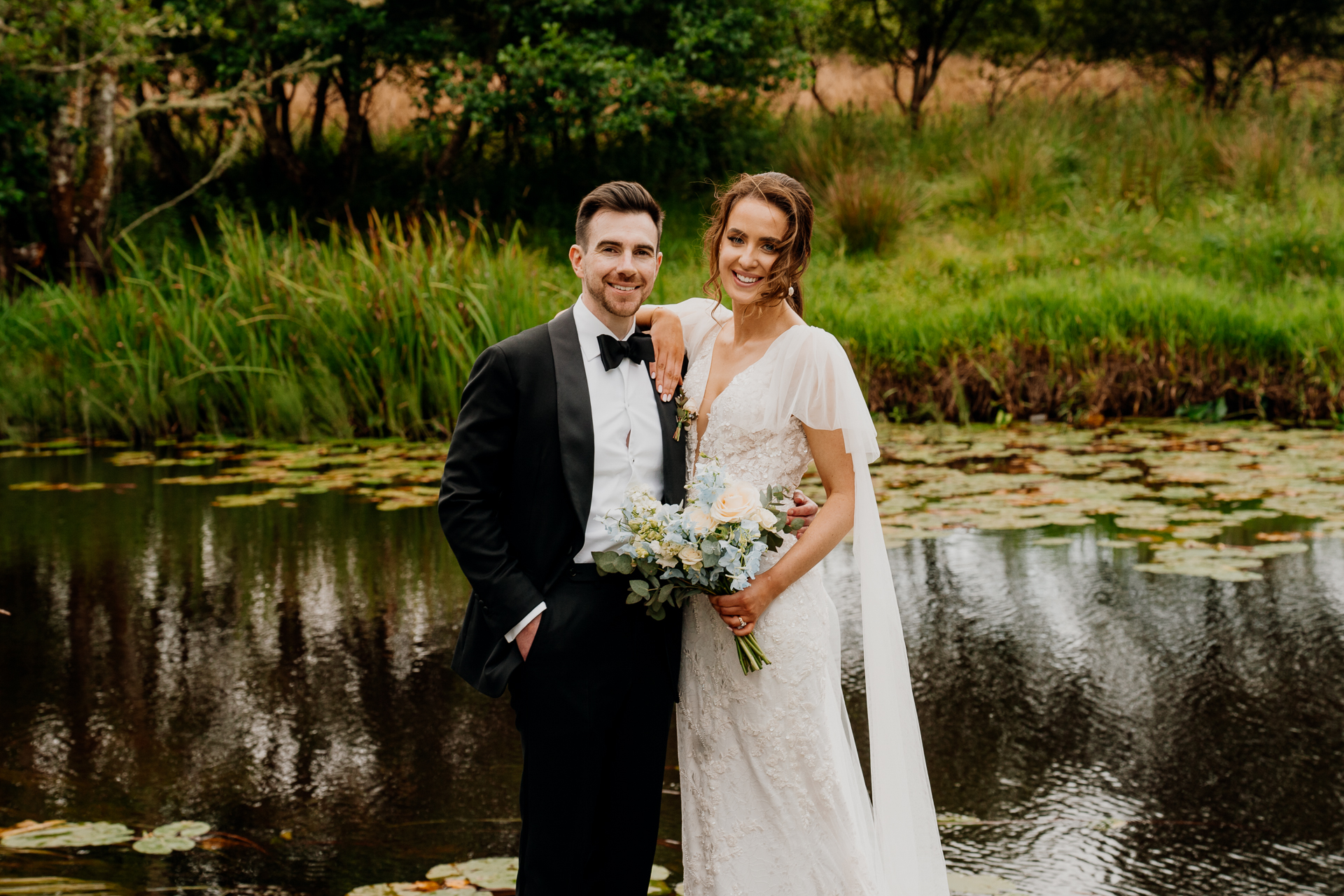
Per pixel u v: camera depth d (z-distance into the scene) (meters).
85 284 10.49
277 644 4.47
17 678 4.13
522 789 2.39
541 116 12.76
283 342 9.17
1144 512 6.08
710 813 2.50
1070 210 12.56
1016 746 3.56
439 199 13.31
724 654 2.47
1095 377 9.15
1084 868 2.82
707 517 2.25
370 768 3.40
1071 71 16.48
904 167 13.52
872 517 2.59
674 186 13.96
